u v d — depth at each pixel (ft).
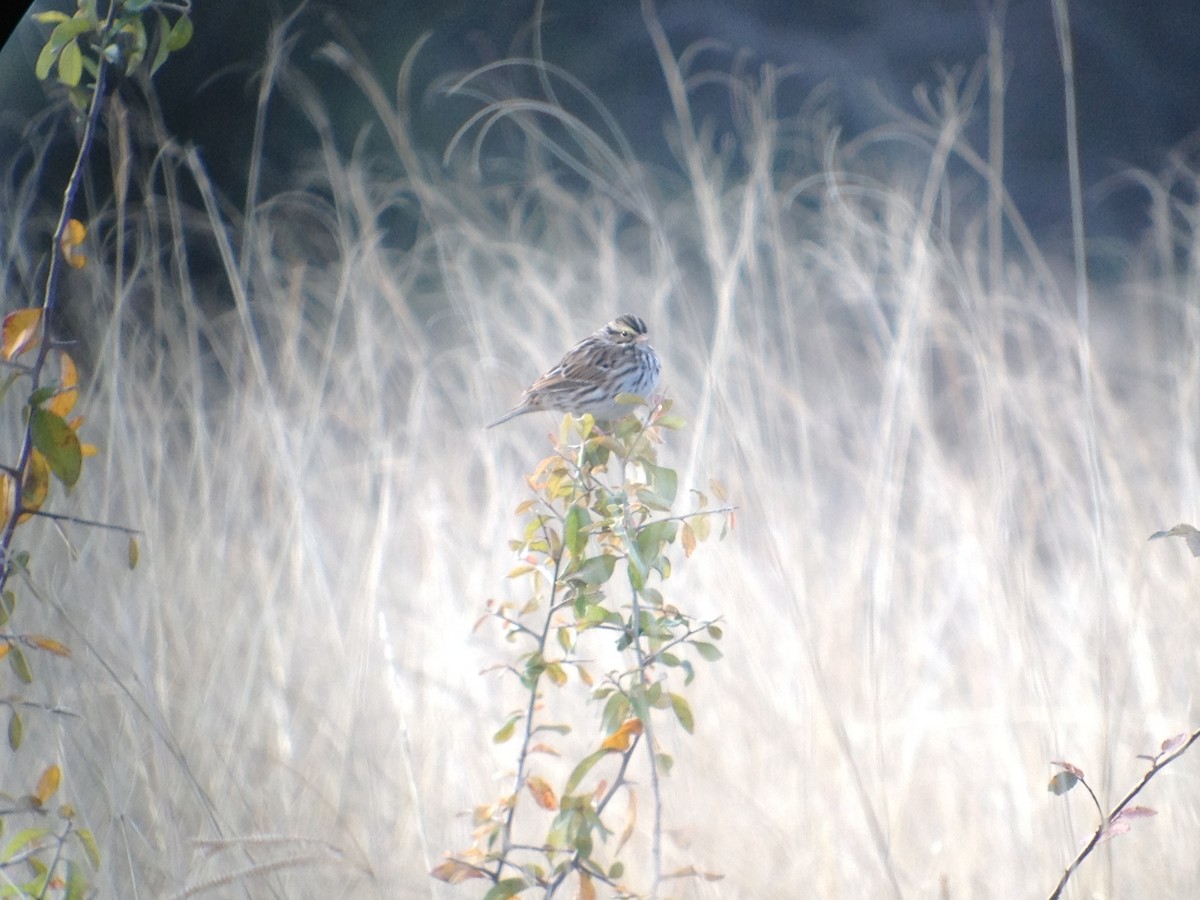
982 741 29.55
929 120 87.30
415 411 36.78
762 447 34.30
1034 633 28.09
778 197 54.49
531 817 26.55
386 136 79.56
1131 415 46.39
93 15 21.24
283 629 30.17
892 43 90.89
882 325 38.58
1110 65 92.73
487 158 76.07
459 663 29.12
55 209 59.16
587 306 48.24
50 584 26.89
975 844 26.89
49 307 19.79
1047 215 88.74
